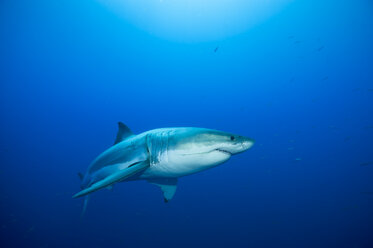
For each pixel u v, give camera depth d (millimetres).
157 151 3398
